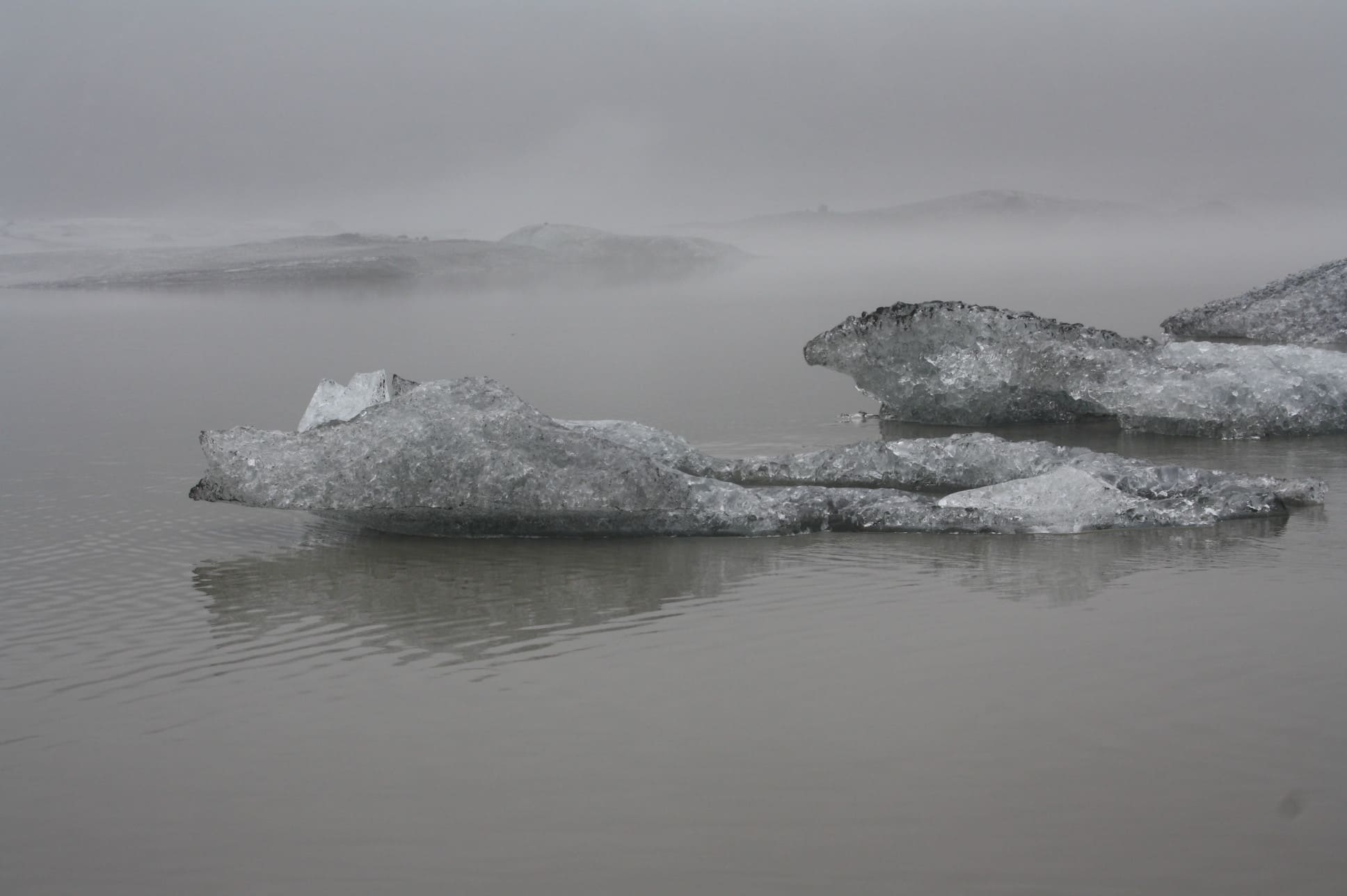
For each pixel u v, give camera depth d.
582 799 4.55
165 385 17.53
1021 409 12.98
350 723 5.36
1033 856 4.09
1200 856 4.07
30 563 8.20
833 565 7.64
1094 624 6.33
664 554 8.05
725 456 11.73
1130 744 4.88
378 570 7.82
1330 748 4.79
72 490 10.52
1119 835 4.21
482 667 6.02
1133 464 9.41
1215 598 6.71
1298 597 6.68
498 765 4.88
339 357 20.56
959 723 5.12
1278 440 11.60
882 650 6.04
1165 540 8.04
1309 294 18.50
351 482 8.34
